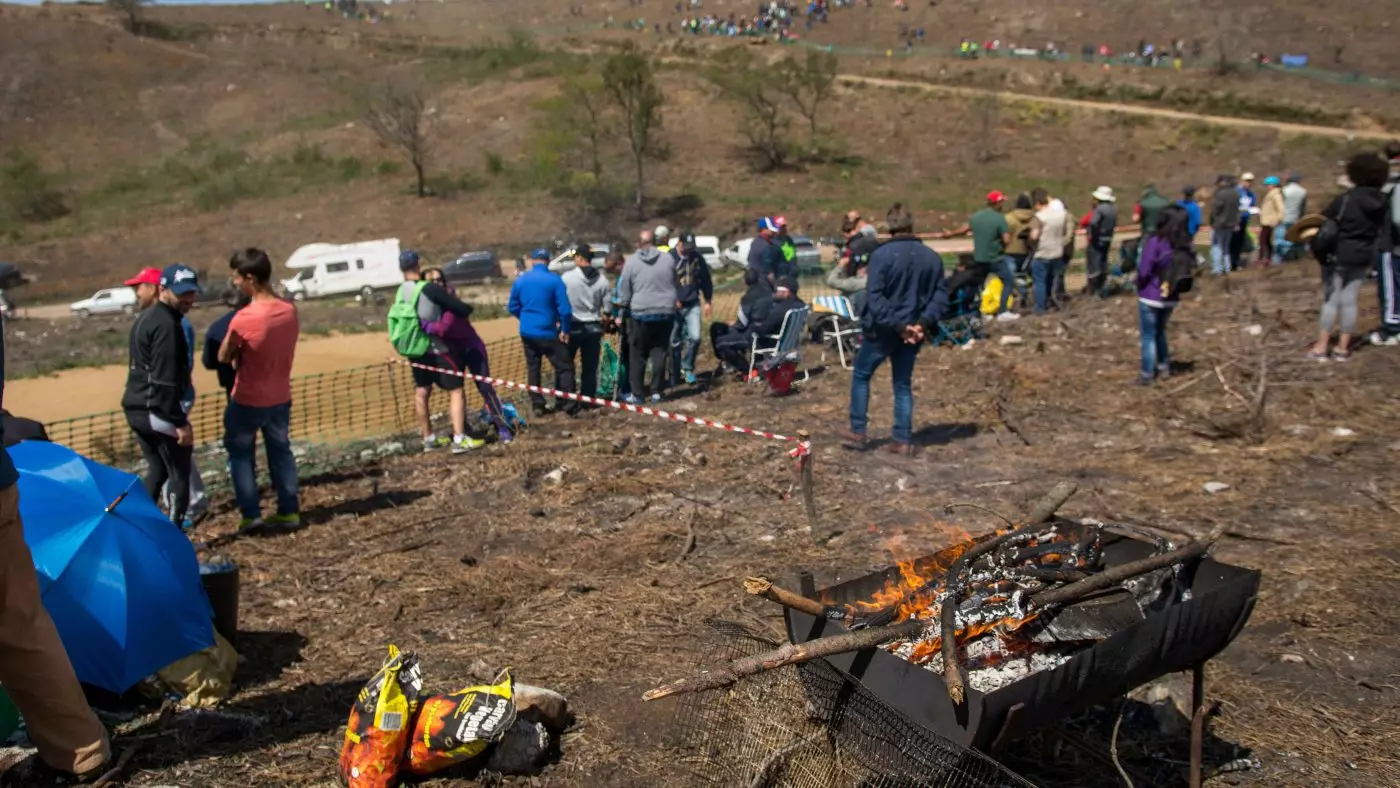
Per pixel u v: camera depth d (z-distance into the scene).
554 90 65.00
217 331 7.04
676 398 10.96
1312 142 49.38
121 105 70.81
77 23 79.06
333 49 86.38
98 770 3.98
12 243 50.06
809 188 50.25
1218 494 6.72
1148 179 48.94
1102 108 58.34
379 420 12.93
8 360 24.00
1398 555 5.62
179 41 86.25
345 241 46.72
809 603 3.56
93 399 19.20
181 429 6.35
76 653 4.26
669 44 81.44
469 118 61.88
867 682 3.38
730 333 11.53
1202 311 12.74
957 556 4.09
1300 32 67.12
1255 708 4.35
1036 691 3.08
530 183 51.78
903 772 3.23
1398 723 4.20
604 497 7.43
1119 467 7.41
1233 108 56.66
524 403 10.80
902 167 53.31
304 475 8.41
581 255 10.62
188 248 47.56
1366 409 8.09
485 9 112.31
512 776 4.02
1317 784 3.86
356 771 3.86
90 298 40.03
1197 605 3.43
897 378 8.00
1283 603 5.22
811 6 88.88
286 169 57.78
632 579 5.89
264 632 5.39
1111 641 3.22
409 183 53.69
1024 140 55.66
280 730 4.42
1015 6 82.25
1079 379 10.01
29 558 3.77
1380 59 61.03
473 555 6.42
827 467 7.79
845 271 12.59
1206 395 8.96
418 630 5.38
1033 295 14.30
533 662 4.95
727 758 3.98
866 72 69.88
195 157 62.81
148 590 4.46
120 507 4.56
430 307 8.88
